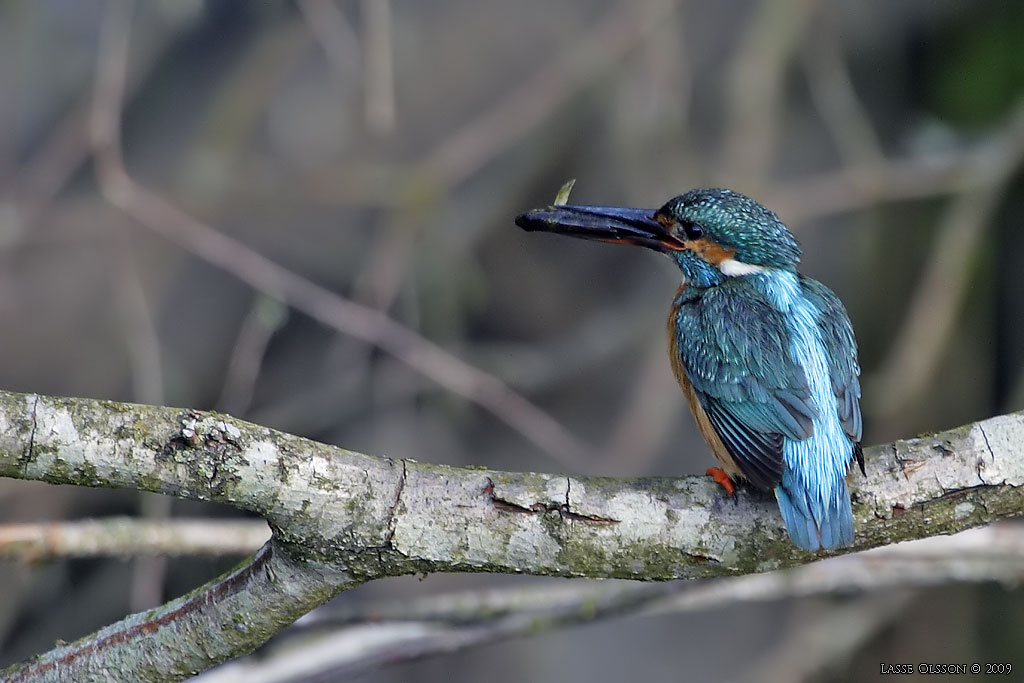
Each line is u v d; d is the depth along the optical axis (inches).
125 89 521.0
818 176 533.3
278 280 422.9
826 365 263.0
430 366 424.5
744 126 486.0
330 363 497.4
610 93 512.7
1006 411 452.8
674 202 301.4
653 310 513.3
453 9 543.8
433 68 540.4
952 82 516.1
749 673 487.2
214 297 519.2
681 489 218.7
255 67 521.0
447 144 518.6
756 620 538.9
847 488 222.4
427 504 205.6
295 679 303.4
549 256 542.3
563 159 532.4
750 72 485.7
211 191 510.3
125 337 462.9
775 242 293.3
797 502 219.3
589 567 213.8
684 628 543.8
